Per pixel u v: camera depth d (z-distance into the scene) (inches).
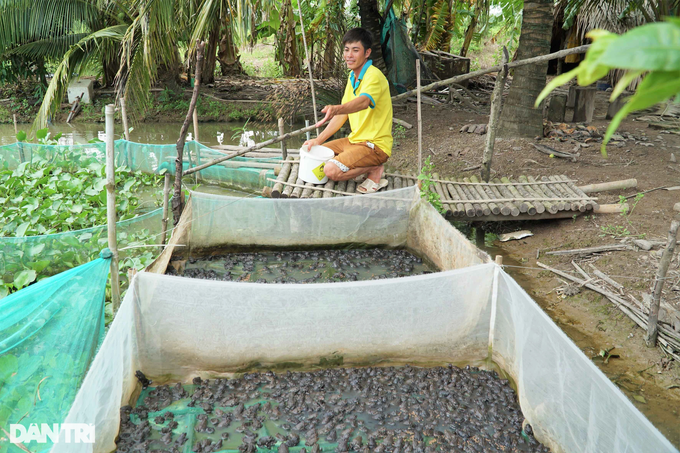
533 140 337.4
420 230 222.2
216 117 531.8
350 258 225.5
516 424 133.3
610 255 208.8
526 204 236.2
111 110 143.0
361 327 146.8
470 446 124.8
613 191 260.8
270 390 142.0
